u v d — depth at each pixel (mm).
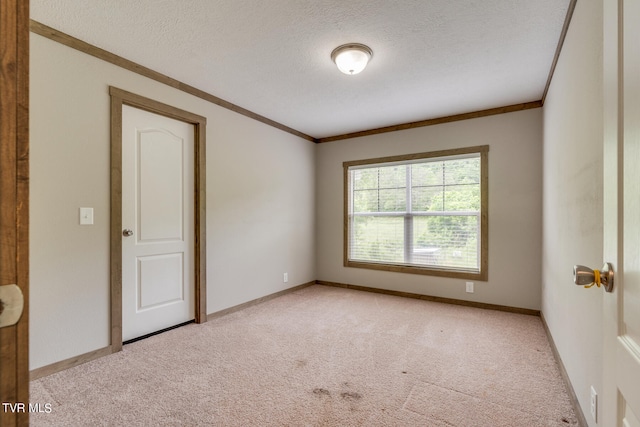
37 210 2012
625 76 646
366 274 4363
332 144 4656
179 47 2307
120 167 2434
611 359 726
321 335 2756
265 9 1889
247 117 3609
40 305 2016
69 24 2025
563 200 2129
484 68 2594
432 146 3879
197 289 3066
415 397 1825
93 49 2268
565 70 2066
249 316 3273
